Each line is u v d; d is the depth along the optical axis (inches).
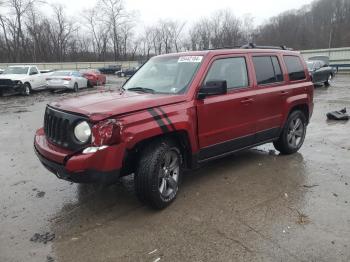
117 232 146.9
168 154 164.7
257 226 149.3
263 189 188.9
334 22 3198.8
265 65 224.5
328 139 298.5
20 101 637.9
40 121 413.4
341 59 1678.2
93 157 141.1
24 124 394.0
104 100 163.8
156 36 3230.8
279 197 178.2
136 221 155.9
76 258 129.5
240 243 136.7
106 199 179.3
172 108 165.8
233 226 149.8
